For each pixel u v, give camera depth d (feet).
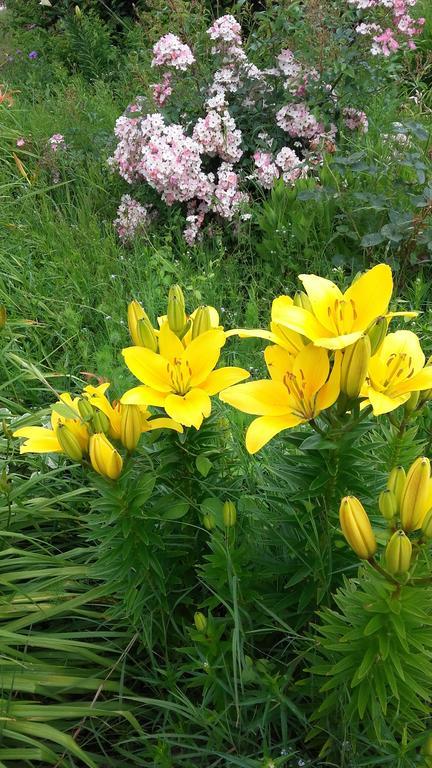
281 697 3.25
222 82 8.25
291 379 2.61
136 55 9.71
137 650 3.89
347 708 3.00
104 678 3.83
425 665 2.80
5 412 5.11
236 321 6.37
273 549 3.87
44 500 4.54
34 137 9.48
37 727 3.40
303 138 8.38
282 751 3.25
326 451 2.94
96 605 4.11
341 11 8.50
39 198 8.51
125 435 2.99
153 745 3.47
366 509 3.19
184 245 7.63
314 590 3.37
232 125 7.72
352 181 7.41
